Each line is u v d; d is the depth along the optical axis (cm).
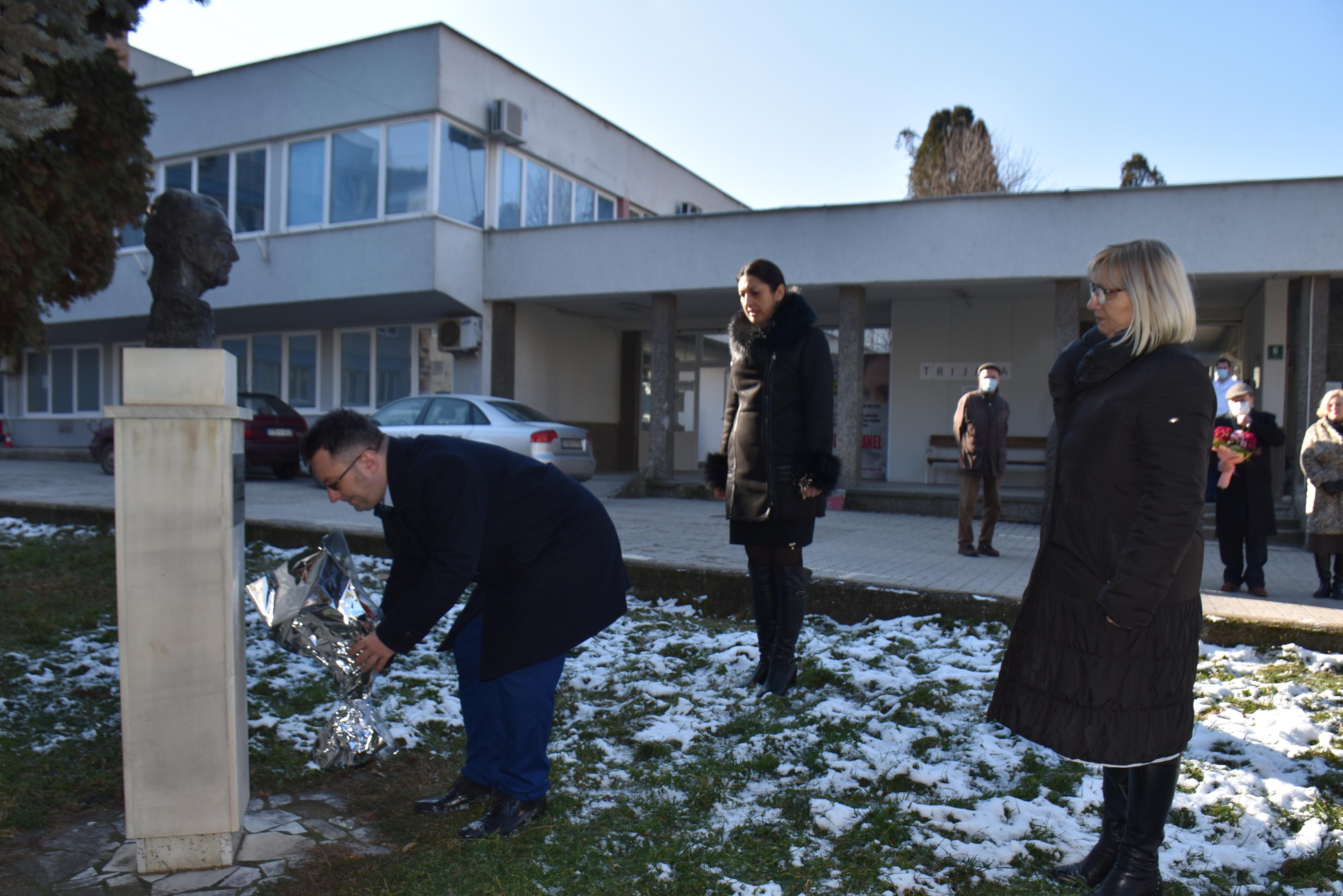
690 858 282
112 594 641
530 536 303
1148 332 240
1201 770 343
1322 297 1191
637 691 451
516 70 1673
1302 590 725
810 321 437
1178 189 1218
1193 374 235
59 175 542
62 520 931
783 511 432
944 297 1532
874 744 375
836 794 330
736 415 464
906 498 1301
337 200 1622
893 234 1346
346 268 1584
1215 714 402
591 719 417
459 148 1579
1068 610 248
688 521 1055
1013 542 985
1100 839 271
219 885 271
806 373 430
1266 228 1188
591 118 1880
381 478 289
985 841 290
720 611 622
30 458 2195
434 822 316
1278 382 1267
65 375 2230
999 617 558
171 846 280
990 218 1302
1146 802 248
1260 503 680
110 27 564
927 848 287
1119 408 241
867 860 279
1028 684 255
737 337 447
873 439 1748
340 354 1828
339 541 317
